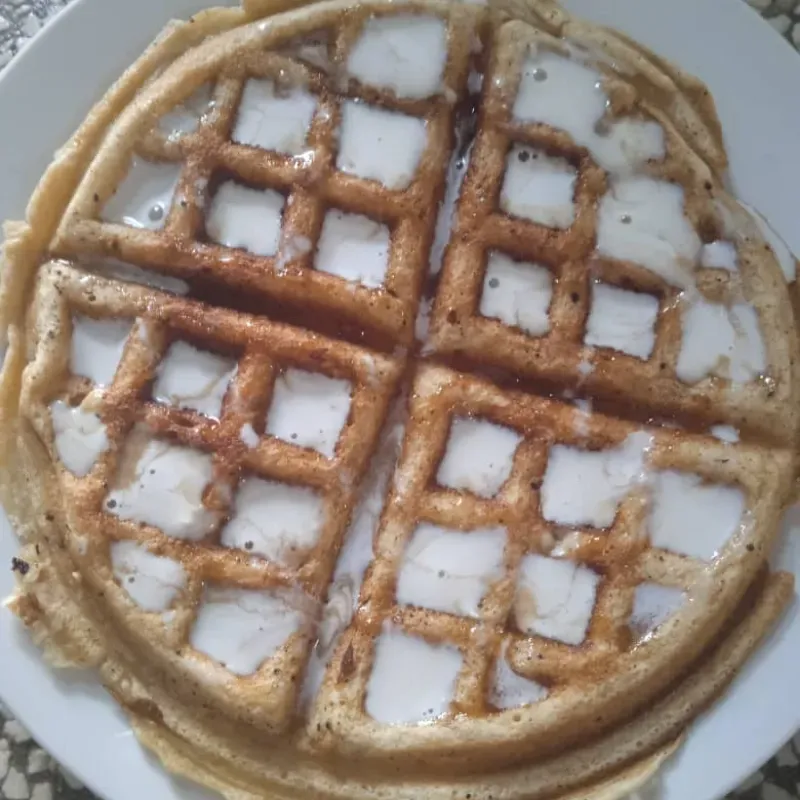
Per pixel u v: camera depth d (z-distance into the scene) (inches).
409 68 8.4
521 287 8.3
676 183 8.4
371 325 8.4
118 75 8.6
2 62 9.5
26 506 8.2
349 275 8.3
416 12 8.4
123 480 8.1
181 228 8.3
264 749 8.0
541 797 7.9
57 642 8.1
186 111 8.5
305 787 7.9
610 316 8.3
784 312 8.4
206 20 8.5
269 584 7.9
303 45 8.5
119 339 8.3
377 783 7.9
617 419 8.3
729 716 8.0
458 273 8.3
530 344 8.2
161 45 8.5
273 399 8.2
